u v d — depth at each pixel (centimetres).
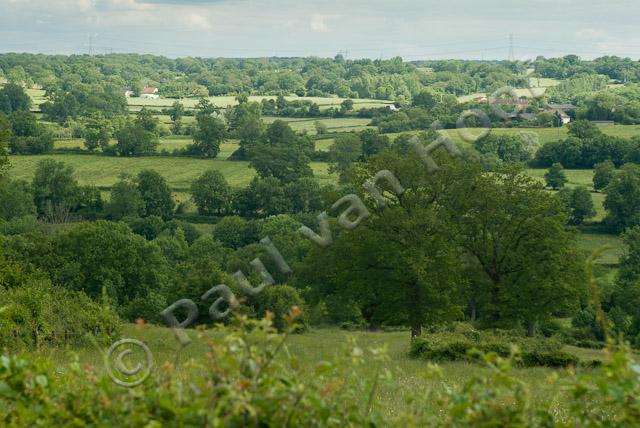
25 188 17125
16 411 678
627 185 13212
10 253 9525
